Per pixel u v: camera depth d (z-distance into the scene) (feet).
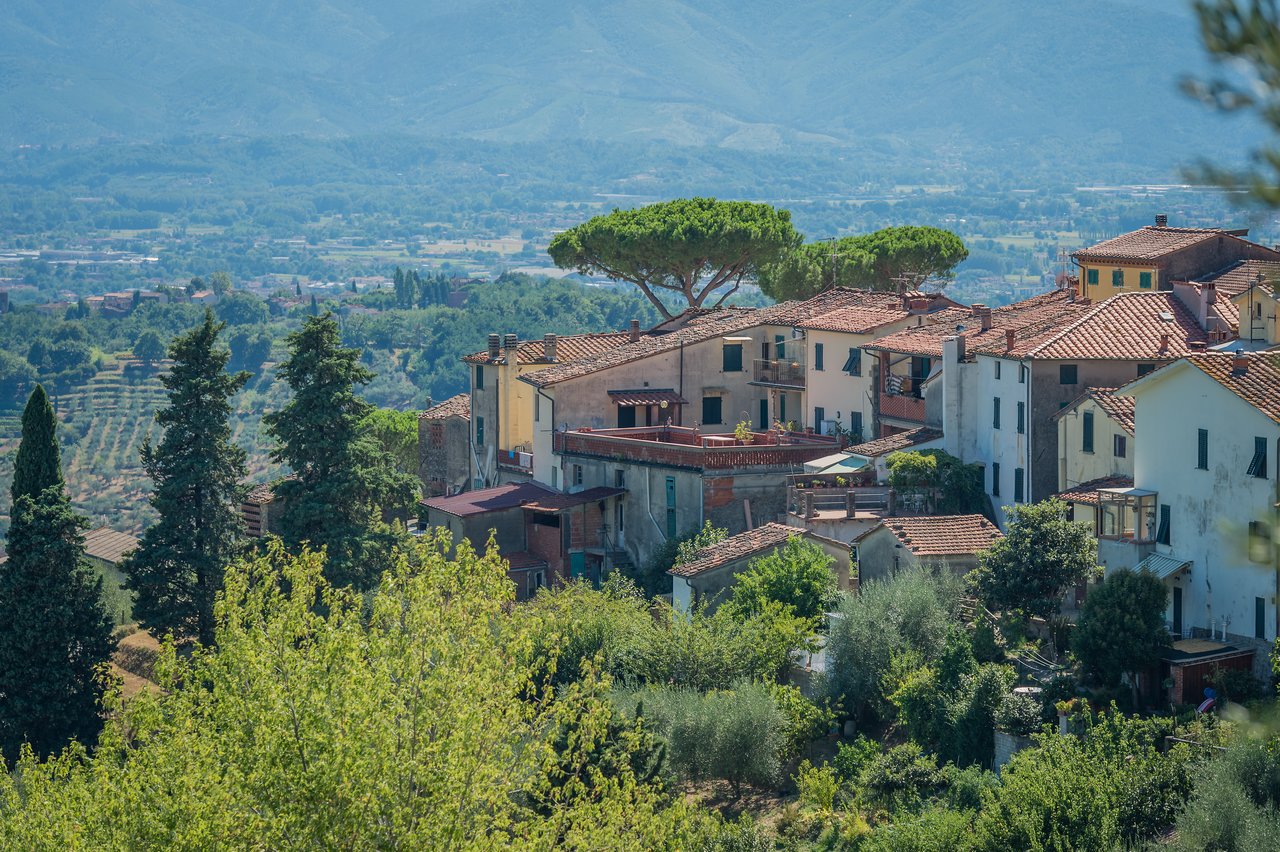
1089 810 323.98
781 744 430.20
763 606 498.28
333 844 264.11
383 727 271.90
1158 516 437.99
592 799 343.05
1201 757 331.98
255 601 318.04
